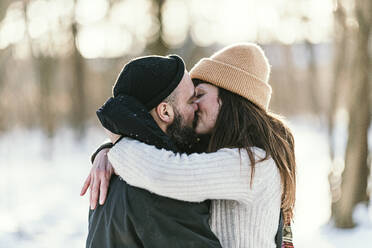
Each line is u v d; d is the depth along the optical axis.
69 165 14.05
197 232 1.58
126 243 1.58
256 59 1.87
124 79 1.69
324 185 9.14
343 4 6.07
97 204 1.71
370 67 5.80
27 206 8.39
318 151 14.91
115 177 1.72
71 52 20.75
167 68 1.70
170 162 1.55
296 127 26.38
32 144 19.83
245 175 1.62
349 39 6.44
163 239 1.55
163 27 10.45
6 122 12.64
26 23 11.16
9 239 6.19
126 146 1.60
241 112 1.78
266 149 1.70
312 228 6.11
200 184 1.55
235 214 1.65
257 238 1.67
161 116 1.68
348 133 5.99
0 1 6.96
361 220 5.83
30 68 17.45
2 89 9.95
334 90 7.38
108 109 1.64
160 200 1.57
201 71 1.88
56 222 7.29
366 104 5.87
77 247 5.97
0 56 8.70
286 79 30.92
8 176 11.69
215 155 1.62
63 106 24.70
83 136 20.61
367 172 6.04
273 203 1.70
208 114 1.79
